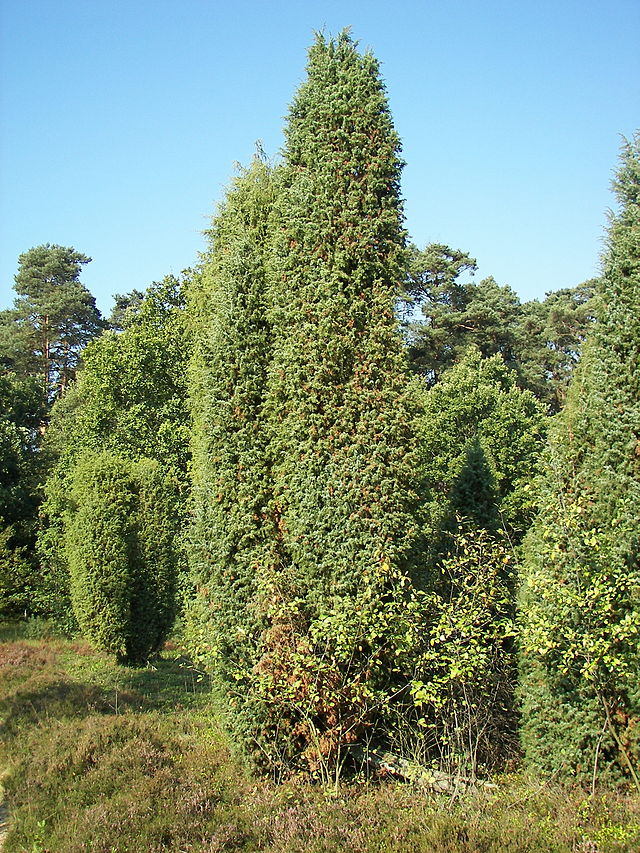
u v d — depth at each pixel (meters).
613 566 7.22
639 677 7.02
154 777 7.72
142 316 27.69
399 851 5.74
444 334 36.06
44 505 22.91
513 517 13.27
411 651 7.79
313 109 8.84
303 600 7.56
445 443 21.28
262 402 8.87
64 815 6.89
